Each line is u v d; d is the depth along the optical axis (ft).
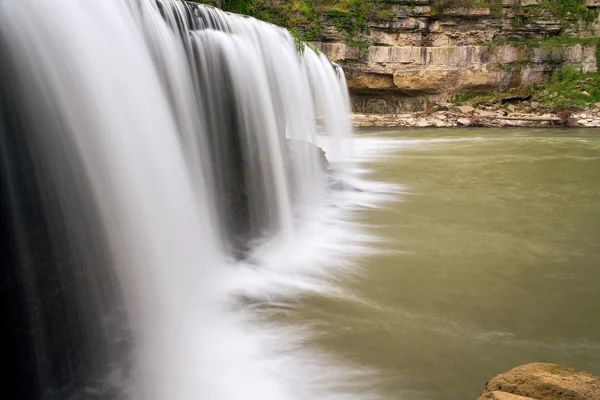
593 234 28.84
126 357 14.78
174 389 14.67
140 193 16.39
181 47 21.74
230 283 21.71
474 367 15.58
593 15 111.96
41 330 11.94
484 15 111.96
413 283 21.99
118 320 14.73
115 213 14.93
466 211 34.53
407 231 29.96
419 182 45.50
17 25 11.98
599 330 17.79
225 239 24.34
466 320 18.58
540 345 16.84
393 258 25.18
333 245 27.30
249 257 24.62
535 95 108.78
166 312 17.20
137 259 15.94
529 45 108.68
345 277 22.66
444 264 24.20
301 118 43.47
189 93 22.07
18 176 11.43
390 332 17.70
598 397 11.28
